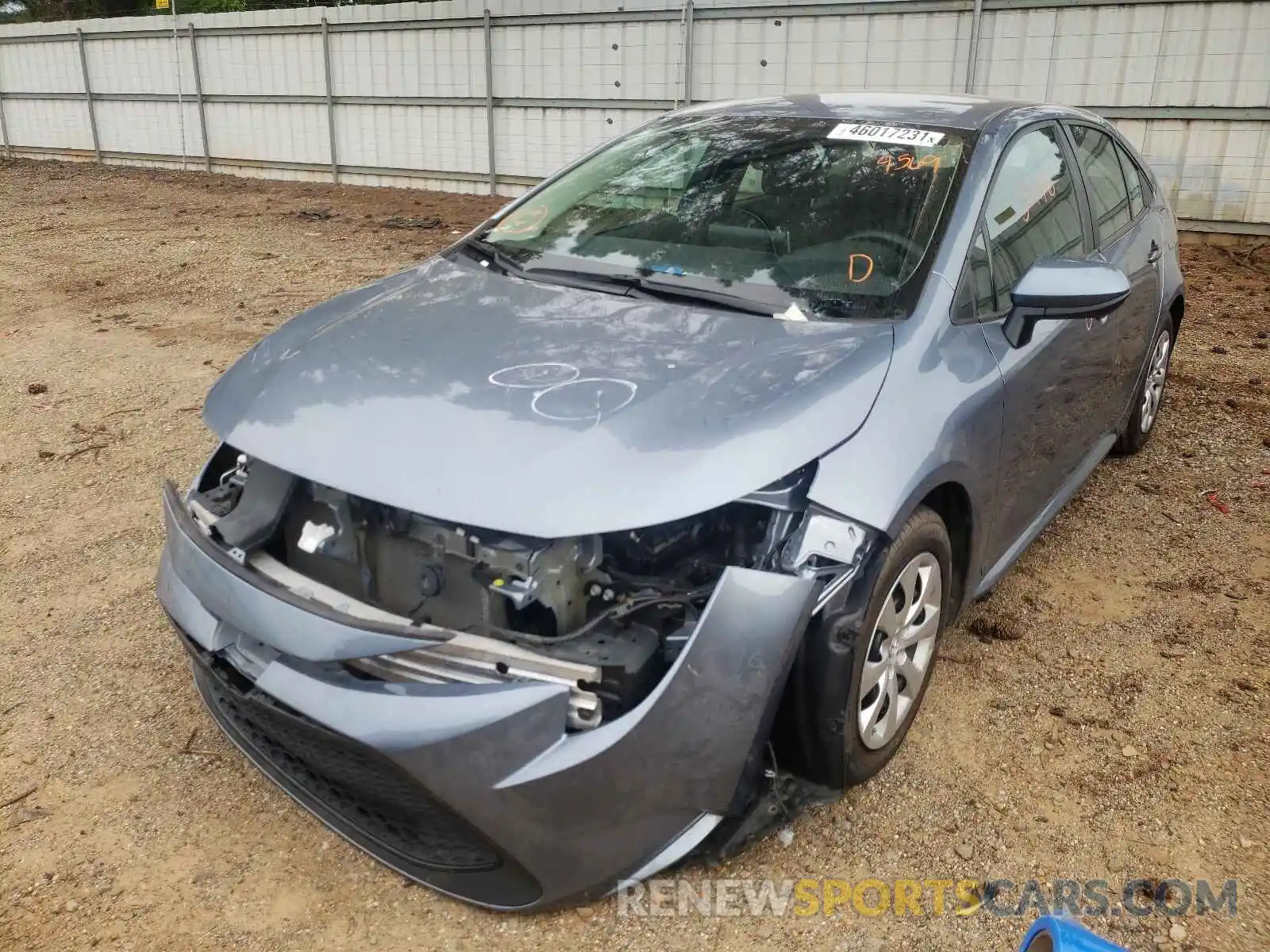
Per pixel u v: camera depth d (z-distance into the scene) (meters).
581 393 2.52
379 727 2.19
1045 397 3.41
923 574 2.82
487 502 2.25
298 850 2.67
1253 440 5.42
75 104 19.97
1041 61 10.78
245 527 2.63
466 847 2.37
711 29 12.43
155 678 3.38
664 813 2.29
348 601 2.45
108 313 8.09
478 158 14.91
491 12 13.95
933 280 3.02
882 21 11.41
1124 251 4.31
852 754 2.63
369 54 15.41
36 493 4.77
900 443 2.59
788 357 2.71
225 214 13.26
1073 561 4.18
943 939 2.41
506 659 2.25
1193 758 3.02
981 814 2.79
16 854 2.64
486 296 3.19
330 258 10.10
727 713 2.28
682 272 3.21
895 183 3.35
